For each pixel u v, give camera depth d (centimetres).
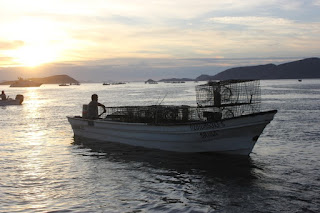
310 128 1992
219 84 1372
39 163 1267
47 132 2120
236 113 1373
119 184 992
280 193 891
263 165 1194
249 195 881
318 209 781
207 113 1391
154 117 1566
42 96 8875
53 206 815
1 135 2002
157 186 970
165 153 1425
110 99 6288
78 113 3512
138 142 1557
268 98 5397
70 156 1396
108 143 1686
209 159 1309
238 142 1326
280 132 1872
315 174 1064
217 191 920
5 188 955
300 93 7025
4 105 4928
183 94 8119
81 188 954
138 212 775
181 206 811
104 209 794
